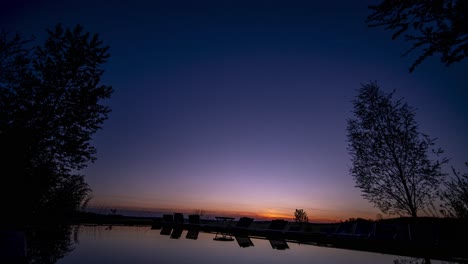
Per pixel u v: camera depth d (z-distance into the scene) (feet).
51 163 24.13
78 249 26.23
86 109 26.23
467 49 8.54
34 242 29.22
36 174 22.90
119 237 39.50
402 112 35.12
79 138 25.59
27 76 24.26
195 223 66.49
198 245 33.55
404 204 33.19
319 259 25.22
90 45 27.73
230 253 27.66
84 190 36.45
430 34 9.07
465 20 8.27
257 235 52.19
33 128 23.29
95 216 82.74
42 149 23.71
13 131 22.25
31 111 23.58
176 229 64.13
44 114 24.16
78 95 25.82
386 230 34.91
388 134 34.78
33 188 22.76
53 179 24.17
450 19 8.62
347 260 24.73
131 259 22.17
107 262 20.57
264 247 33.94
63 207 28.25
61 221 33.76
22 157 22.12
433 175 31.63
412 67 9.77
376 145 35.35
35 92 24.27
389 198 34.45
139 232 50.83
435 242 26.86
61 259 21.13
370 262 23.57
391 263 23.04
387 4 9.48
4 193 21.38
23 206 22.53
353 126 38.34
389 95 36.63
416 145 33.32
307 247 35.06
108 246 29.27
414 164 32.76
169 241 37.11
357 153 36.83
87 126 26.48
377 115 36.29
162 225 71.26
